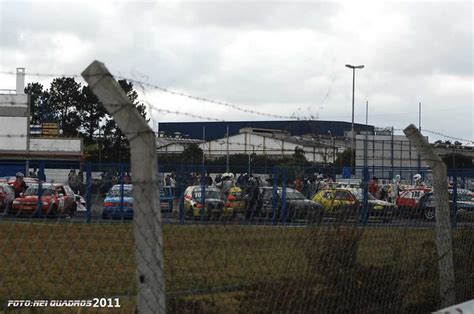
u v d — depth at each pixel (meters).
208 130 45.91
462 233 8.57
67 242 5.91
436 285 7.57
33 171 18.53
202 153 16.50
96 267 7.50
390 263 7.23
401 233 7.82
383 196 13.56
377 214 7.68
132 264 7.53
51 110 66.38
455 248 8.36
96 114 61.53
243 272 6.17
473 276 8.48
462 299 8.20
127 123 4.39
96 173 13.70
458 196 14.28
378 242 7.46
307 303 6.22
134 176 4.42
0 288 7.61
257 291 6.00
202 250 6.09
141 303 4.43
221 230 6.08
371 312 6.82
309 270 6.46
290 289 6.15
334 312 6.46
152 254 4.42
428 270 7.55
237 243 6.12
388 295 7.05
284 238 6.38
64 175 19.30
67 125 63.78
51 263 7.27
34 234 5.77
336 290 6.52
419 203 8.57
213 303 5.89
